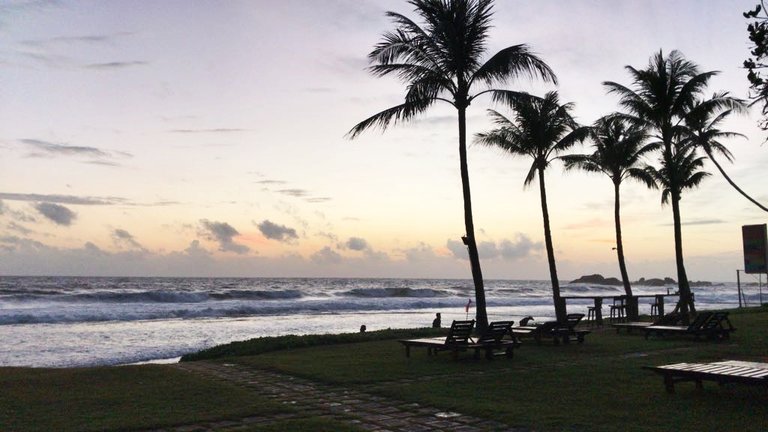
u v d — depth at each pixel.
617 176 29.42
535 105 23.36
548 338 18.64
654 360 13.37
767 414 7.73
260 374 11.85
